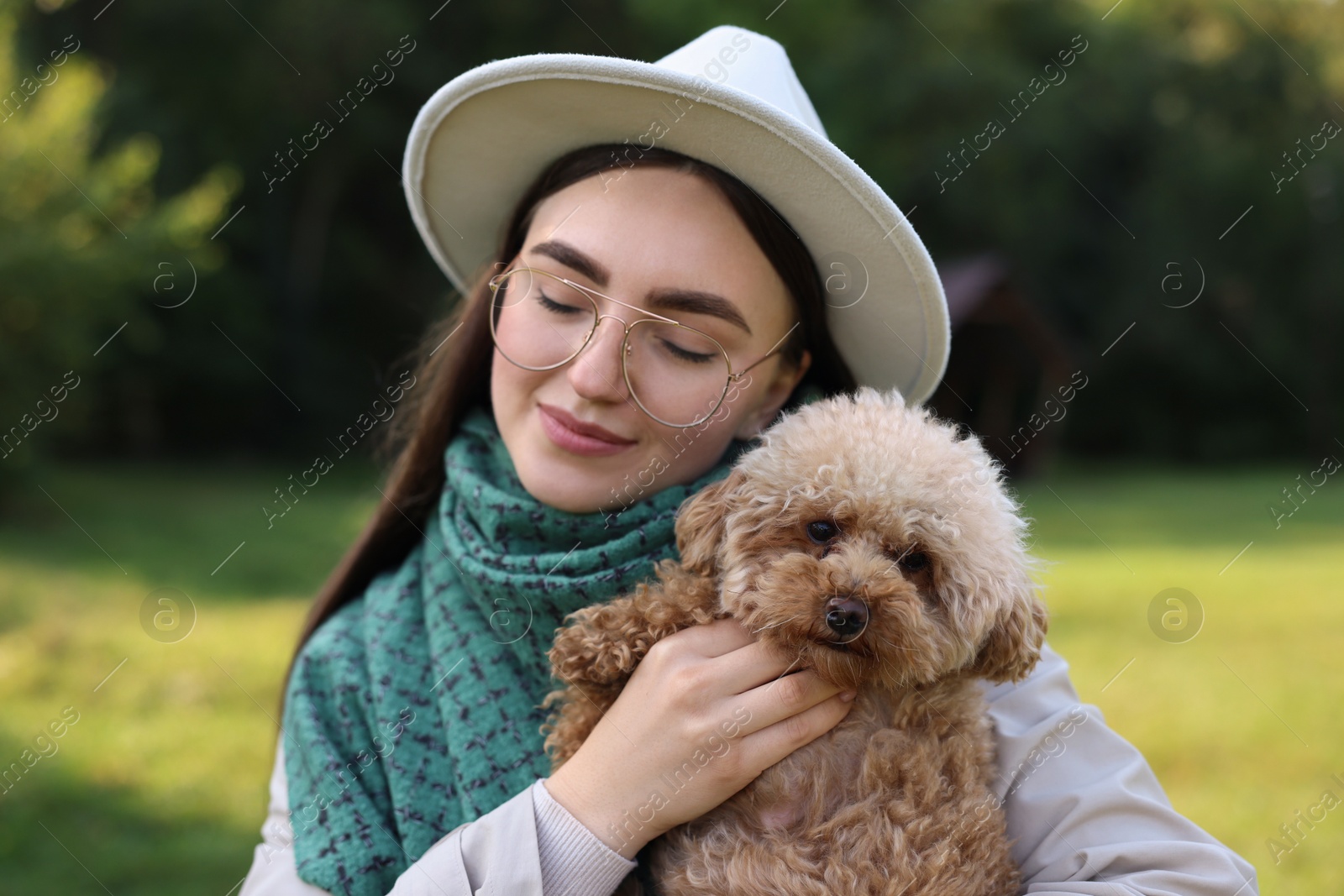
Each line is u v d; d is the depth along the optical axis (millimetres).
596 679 1854
